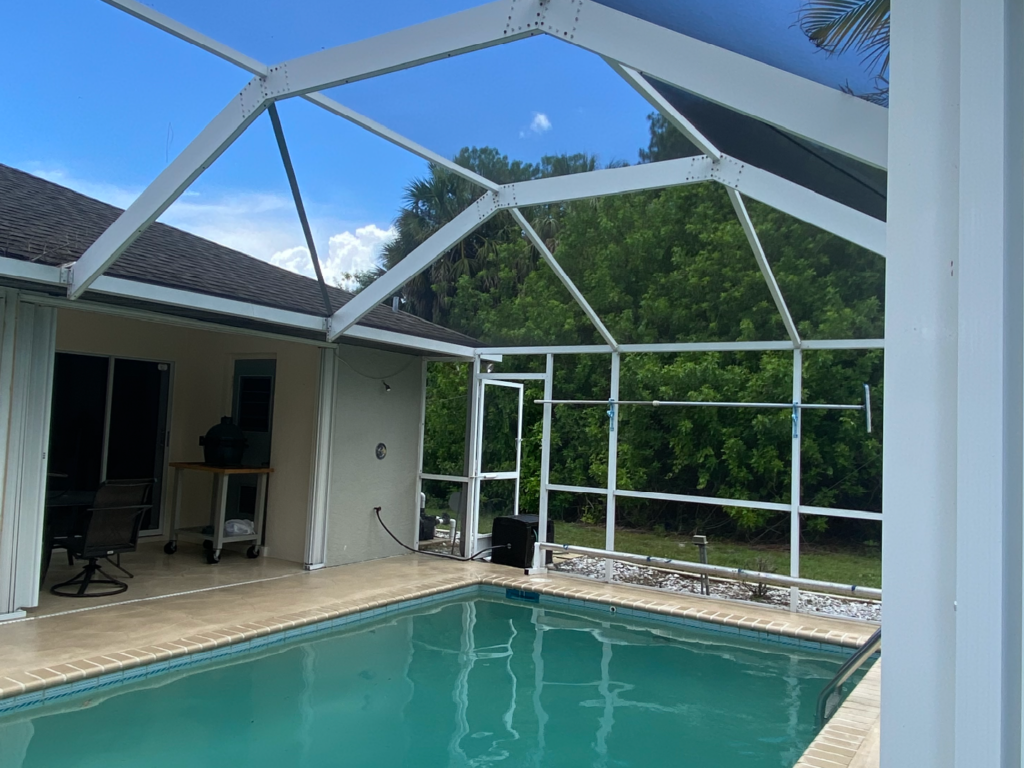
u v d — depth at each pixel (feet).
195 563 27.73
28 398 19.49
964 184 2.18
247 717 15.10
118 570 25.86
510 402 33.65
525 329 30.53
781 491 40.68
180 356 33.50
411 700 16.47
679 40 11.23
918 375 2.31
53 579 24.13
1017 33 2.10
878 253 15.58
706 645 21.27
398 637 21.16
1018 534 1.99
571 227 32.19
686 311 31.19
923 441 2.28
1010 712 1.98
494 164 19.63
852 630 21.54
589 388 46.91
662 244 31.65
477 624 22.84
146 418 32.58
